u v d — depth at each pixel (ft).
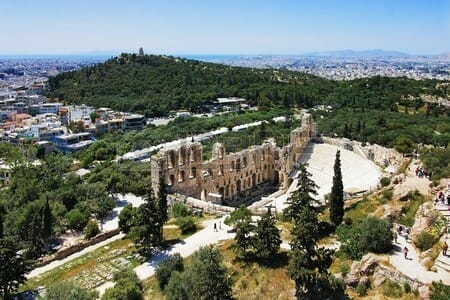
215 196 384.27
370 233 222.07
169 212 334.24
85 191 431.84
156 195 354.95
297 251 205.05
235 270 234.58
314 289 201.57
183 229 301.22
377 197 296.30
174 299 210.38
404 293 187.83
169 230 306.55
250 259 242.78
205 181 399.44
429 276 190.90
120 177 474.49
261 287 218.59
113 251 293.23
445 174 299.99
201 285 203.92
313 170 453.17
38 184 481.05
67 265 278.26
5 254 229.86
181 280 215.92
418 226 233.35
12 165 599.16
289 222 297.53
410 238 231.30
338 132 582.35
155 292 228.02
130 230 297.33
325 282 203.10
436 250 206.90
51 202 404.57
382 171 393.50
